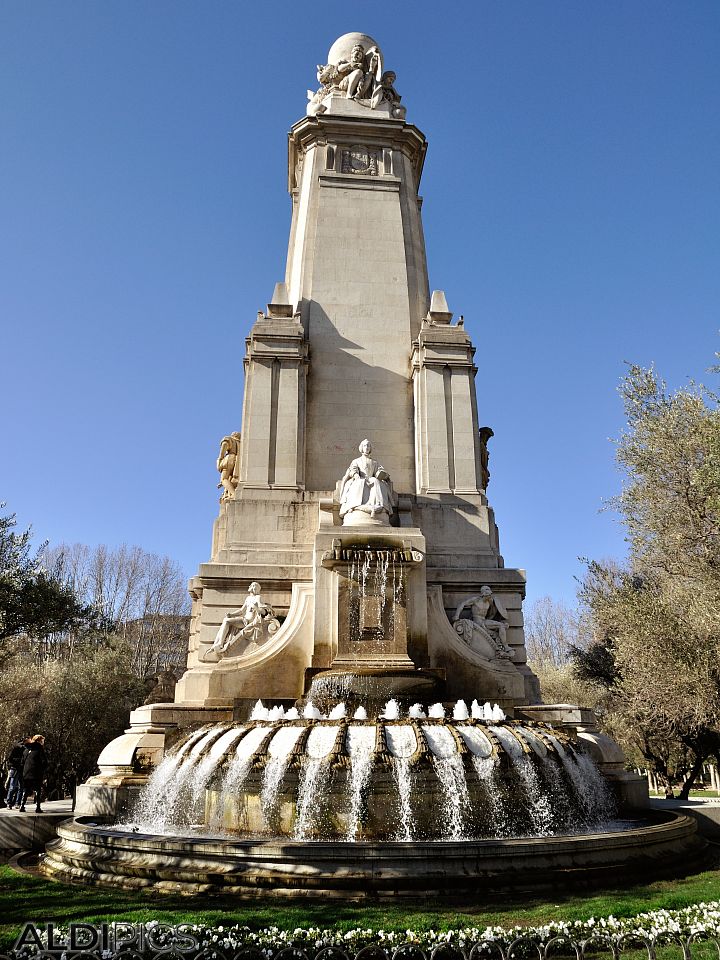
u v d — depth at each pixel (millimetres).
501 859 8297
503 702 16625
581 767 12211
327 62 28391
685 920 6859
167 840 8844
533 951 6398
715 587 17688
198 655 17703
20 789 14711
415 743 10766
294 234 26938
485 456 22297
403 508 19078
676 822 10680
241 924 7000
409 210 24422
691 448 18281
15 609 28156
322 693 14883
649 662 19297
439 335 21594
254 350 20812
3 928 7078
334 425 21203
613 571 27578
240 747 11289
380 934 6562
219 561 18547
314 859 8141
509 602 18891
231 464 21156
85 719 34719
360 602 16219
